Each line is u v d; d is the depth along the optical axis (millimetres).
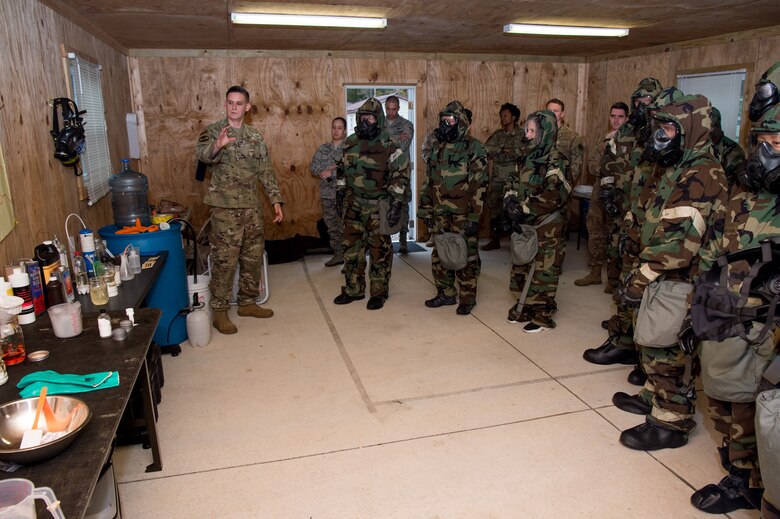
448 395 3186
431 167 4379
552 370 3498
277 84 6418
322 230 6742
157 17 4246
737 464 2121
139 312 2379
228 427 2865
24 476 1263
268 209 6680
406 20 4617
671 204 2301
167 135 6254
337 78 6566
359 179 4480
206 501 2293
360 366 3600
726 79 5441
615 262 4840
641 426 2684
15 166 2625
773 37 4949
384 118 4430
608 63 6961
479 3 3986
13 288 2230
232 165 4023
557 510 2215
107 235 3580
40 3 3154
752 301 1928
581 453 2598
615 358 3564
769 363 1938
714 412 2217
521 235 3979
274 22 4348
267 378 3438
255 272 4465
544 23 4812
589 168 5234
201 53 6164
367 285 5441
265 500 2297
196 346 3934
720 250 2145
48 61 3234
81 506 1162
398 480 2416
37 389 1620
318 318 4543
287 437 2766
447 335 4125
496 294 5113
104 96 4711
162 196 6371
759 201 1965
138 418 2641
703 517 2160
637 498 2279
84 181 3760
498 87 7117
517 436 2748
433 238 4527
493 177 6566
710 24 4895
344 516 2199
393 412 3002
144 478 2445
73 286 2881
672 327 2322
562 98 7395
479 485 2377
